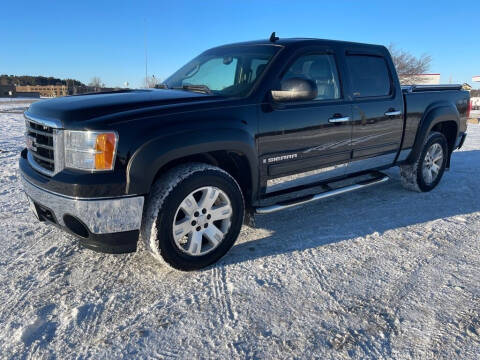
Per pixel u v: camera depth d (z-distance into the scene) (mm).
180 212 2930
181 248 2906
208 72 3908
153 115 2758
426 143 4996
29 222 3959
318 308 2598
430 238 3736
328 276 3002
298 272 3055
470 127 14930
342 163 4020
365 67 4195
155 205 2746
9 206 4434
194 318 2490
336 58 3906
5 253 3287
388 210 4516
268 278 2965
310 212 4410
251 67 3547
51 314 2508
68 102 2949
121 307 2596
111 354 2176
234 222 3152
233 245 3426
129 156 2609
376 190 5328
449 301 2695
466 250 3492
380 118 4262
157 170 2697
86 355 2166
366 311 2570
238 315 2520
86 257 3250
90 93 3580
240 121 3094
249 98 3225
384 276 3016
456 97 5395
